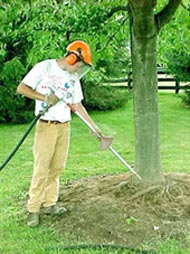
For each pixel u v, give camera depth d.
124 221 3.62
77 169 5.87
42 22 4.60
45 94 3.54
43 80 3.56
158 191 4.04
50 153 3.67
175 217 3.71
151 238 3.41
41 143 3.64
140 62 4.06
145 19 3.88
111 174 5.41
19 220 3.88
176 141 7.91
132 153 6.95
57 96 3.55
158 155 4.20
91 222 3.65
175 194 4.04
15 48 8.65
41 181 3.72
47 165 3.71
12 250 3.31
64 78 3.58
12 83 10.05
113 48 5.21
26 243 3.41
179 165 6.00
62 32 4.71
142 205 3.88
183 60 10.84
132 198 3.98
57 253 3.23
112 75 11.47
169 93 13.93
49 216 3.86
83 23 4.59
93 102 11.55
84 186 4.57
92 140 8.12
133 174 4.23
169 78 13.83
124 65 11.62
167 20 4.04
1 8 4.42
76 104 3.75
